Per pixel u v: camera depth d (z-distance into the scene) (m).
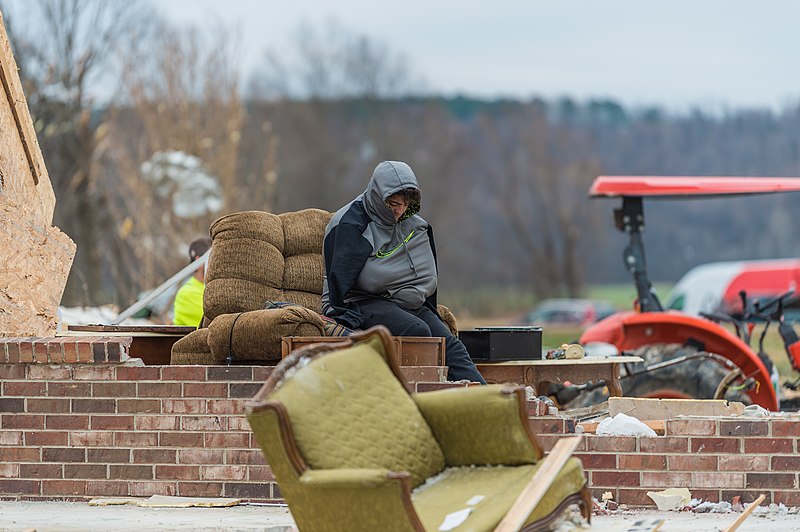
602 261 186.62
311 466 13.14
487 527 12.95
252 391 19.14
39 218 23.38
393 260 20.70
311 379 14.00
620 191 28.70
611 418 20.25
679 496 18.34
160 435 19.28
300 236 23.22
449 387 18.84
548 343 68.81
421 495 14.36
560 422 18.91
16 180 22.66
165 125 62.53
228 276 22.02
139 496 19.20
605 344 27.64
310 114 155.25
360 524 12.82
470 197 177.75
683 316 26.67
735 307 79.56
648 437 18.75
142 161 61.53
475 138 185.00
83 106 67.06
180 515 17.72
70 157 67.44
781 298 28.41
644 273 29.05
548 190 179.62
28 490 19.39
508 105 190.38
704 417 18.94
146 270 55.91
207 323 22.27
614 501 18.67
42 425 19.47
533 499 13.52
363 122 164.12
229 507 18.66
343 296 20.30
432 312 21.44
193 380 19.28
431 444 14.96
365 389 14.59
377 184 20.42
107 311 39.16
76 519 17.19
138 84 64.50
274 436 12.98
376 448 13.99
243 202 63.50
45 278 21.97
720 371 26.20
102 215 67.19
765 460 18.55
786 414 20.44
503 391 14.91
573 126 194.62
